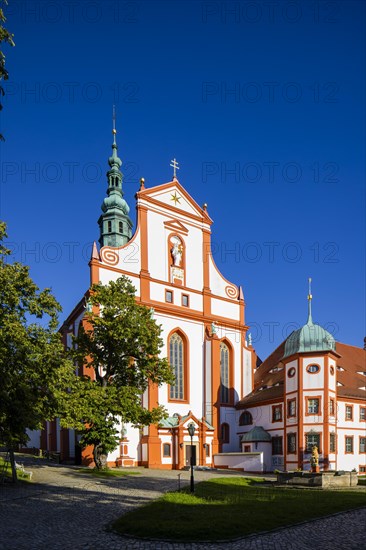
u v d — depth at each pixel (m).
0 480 29.73
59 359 33.28
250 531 16.41
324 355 50.69
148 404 52.78
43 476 33.88
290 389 52.34
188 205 63.34
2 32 14.50
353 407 54.59
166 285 58.62
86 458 46.22
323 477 32.75
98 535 16.03
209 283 62.97
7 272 31.16
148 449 50.50
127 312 42.16
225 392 60.75
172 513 19.06
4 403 27.59
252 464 51.06
